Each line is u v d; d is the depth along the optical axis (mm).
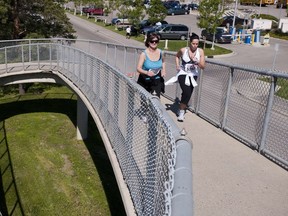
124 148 6027
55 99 29797
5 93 31078
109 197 16344
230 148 6180
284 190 4770
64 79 19203
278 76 5395
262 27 47719
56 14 30906
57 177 17828
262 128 5887
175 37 40125
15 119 25562
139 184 4699
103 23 56438
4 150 20516
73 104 28922
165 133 3168
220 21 34625
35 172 18172
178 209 2096
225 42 39625
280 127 5465
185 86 7379
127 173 5715
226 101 6973
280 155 5504
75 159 19922
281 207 4371
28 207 15547
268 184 4922
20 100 29422
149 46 6797
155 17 44094
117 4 51594
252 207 4367
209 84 7699
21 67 21438
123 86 6043
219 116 7309
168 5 64562
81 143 22016
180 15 63031
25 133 22984
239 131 6598
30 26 30500
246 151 6062
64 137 22750
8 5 27719
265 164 5543
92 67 11320
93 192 16703
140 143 4645
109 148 7559
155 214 3549
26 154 20047
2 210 15266
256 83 6008
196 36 6926
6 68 20953
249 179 5059
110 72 7680
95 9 66062
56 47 20562
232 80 6805
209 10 34594
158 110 3561
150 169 3971
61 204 15711
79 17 64688
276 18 55344
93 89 11203
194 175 5160
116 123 6918
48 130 23688
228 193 4680
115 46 16047
